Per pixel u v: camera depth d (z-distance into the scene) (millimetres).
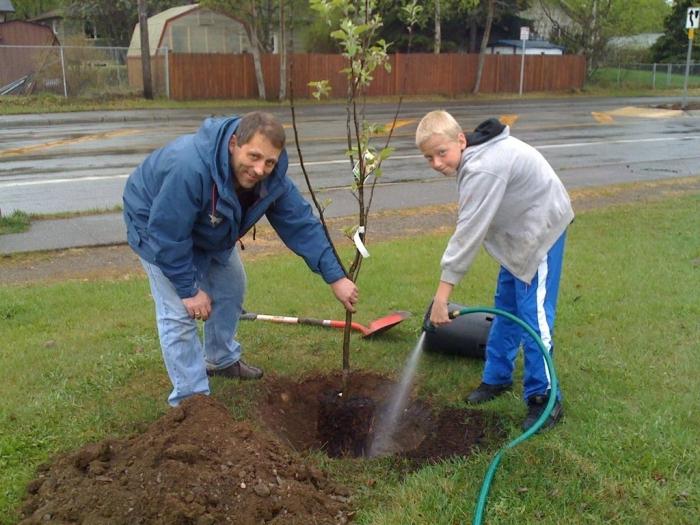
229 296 4078
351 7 3449
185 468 2811
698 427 3664
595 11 38156
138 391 4184
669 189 10859
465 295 5875
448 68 32812
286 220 3666
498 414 3934
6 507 3012
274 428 3920
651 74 39188
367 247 7465
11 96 24594
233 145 3164
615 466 3279
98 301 5770
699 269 6547
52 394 4098
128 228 3574
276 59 28547
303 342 4969
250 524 2717
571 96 34312
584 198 10133
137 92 26375
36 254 7352
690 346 4766
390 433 4035
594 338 4926
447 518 2941
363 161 3652
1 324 5254
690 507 2996
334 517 2949
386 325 4898
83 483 2953
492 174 3363
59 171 12203
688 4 42156
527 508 3002
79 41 27016
